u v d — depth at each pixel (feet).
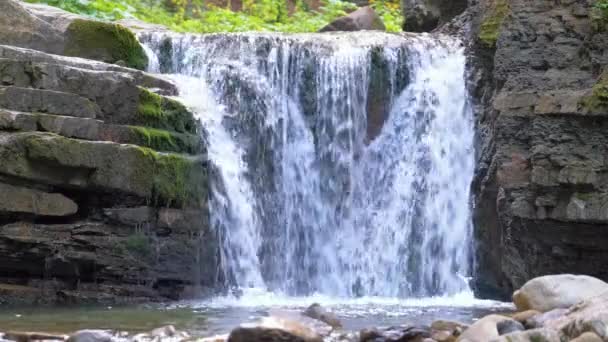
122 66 44.34
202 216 42.34
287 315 27.48
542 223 42.52
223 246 43.57
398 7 79.00
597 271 42.65
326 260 47.34
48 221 37.29
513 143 43.70
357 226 48.14
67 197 37.47
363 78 49.08
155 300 39.65
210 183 43.47
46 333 26.91
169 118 42.11
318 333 23.38
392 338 24.50
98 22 45.57
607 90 40.75
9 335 25.23
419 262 47.93
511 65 44.55
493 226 45.91
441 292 47.29
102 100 39.47
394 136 49.11
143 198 39.24
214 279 42.73
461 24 51.93
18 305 36.29
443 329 26.05
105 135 38.55
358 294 47.32
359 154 48.83
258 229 45.50
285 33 50.52
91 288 38.45
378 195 48.65
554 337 21.27
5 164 35.42
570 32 43.75
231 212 44.19
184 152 42.27
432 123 48.98
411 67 49.60
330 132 48.62
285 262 46.32
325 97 48.75
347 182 48.49
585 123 41.52
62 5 60.13
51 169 36.52
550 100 42.24
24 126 36.17
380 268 47.88
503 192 43.88
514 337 21.33
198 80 46.50
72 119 37.32
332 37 50.11
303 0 81.30
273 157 47.24
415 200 48.47
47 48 44.19
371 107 49.16
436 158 48.49
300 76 48.67
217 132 45.06
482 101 47.83
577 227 41.78
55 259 37.17
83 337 24.13
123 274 38.93
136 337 26.43
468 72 48.91
